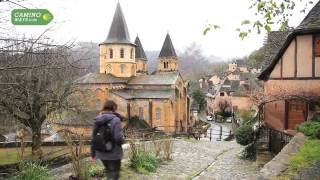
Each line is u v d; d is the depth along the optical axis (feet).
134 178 35.99
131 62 254.88
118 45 251.60
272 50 69.31
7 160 70.64
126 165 40.09
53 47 28.99
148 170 40.27
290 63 57.67
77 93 87.51
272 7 22.93
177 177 38.99
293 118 57.52
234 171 44.86
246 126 57.41
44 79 55.42
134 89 242.99
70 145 35.70
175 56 306.35
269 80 62.08
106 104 25.66
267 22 23.17
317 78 54.60
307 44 55.47
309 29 53.62
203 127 199.31
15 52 23.90
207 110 383.86
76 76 76.38
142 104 232.53
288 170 34.09
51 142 94.43
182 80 256.73
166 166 45.19
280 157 38.78
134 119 230.27
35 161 37.81
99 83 228.22
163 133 153.38
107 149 24.82
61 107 76.18
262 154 53.21
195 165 47.88
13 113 52.16
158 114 230.68
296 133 48.14
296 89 56.44
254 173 42.78
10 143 84.84
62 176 34.94
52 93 67.56
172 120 233.55
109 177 25.20
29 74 37.24
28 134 73.87
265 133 57.36
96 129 25.17
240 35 23.47
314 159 35.04
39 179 31.58
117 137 24.80
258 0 23.11
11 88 30.32
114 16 256.73
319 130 43.88
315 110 54.75
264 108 63.00
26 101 52.29
